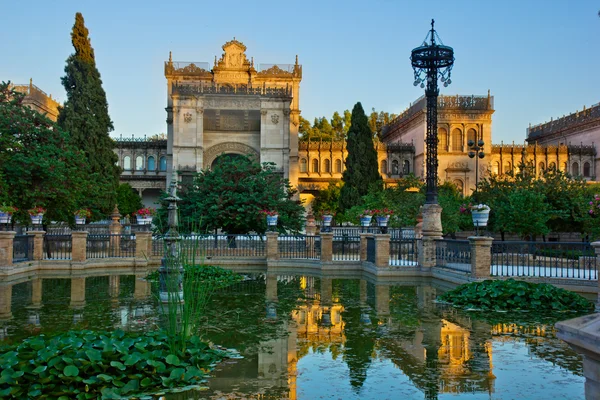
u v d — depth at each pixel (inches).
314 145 2893.7
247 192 1455.5
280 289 816.3
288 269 1125.7
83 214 1268.5
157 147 2847.0
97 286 827.4
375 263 978.1
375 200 1759.4
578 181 1407.5
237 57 2610.7
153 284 851.4
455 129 2723.9
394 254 1240.2
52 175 1142.3
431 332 511.8
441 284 883.4
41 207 1103.6
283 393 343.0
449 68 1013.2
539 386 354.9
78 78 1856.5
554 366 399.9
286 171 2128.4
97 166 1857.8
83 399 323.9
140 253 1100.5
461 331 516.1
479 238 781.3
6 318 567.8
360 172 2052.2
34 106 2511.1
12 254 941.2
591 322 192.9
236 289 813.9
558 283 770.2
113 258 1086.4
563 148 2903.5
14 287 815.1
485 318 579.5
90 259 1069.8
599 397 185.8
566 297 645.9
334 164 2896.2
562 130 3201.3
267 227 1332.4
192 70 2608.3
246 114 2208.4
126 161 2847.0
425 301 697.6
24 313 595.8
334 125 3786.9
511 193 1236.5
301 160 2893.7
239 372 386.0
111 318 566.6
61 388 329.7
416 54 1008.9
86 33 1904.5
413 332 511.8
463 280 815.7
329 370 391.5
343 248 1162.6
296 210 1503.4
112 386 339.0
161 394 339.3
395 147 2859.3
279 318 580.4
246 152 2260.1
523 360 415.5
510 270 892.6
